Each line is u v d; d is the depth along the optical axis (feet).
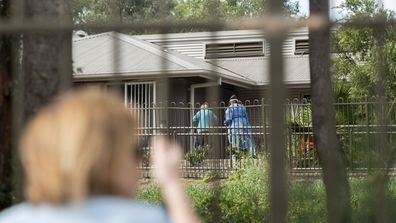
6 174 13.84
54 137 5.20
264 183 24.31
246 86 60.13
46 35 11.64
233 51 63.10
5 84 13.67
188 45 61.26
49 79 11.78
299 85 57.67
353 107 30.68
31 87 11.84
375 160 18.75
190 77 56.13
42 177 5.17
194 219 6.07
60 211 5.26
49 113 5.38
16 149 11.97
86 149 5.15
